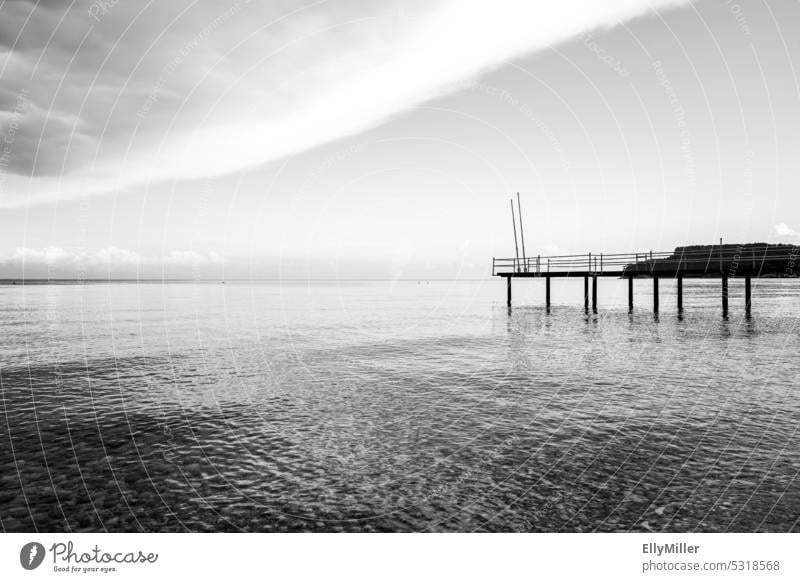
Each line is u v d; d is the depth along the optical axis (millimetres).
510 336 25656
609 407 12109
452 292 107062
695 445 9414
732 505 7121
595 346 21547
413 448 9547
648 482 7887
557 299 63750
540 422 11047
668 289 89188
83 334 27438
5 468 8766
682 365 17078
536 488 7762
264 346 23266
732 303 46062
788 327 26984
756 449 9172
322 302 63812
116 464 8914
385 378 15992
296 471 8531
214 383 15461
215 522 6930
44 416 11883
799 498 7289
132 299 69062
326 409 12359
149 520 7020
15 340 24938
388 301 66500
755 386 13969
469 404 12648
